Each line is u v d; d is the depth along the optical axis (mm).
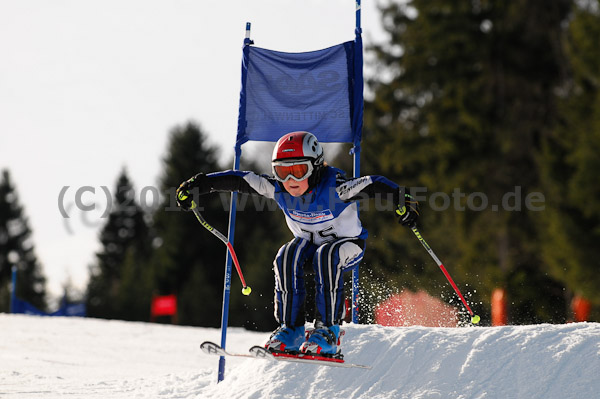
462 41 73312
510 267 63688
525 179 68625
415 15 77375
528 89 71062
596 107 58781
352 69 19328
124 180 173250
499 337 13945
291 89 19344
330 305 12750
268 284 103125
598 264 57906
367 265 67062
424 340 14453
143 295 129750
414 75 74938
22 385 18125
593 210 58344
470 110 71000
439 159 72375
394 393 13430
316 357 12414
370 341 15039
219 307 117125
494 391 12859
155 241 138000
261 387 14641
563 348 13234
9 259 192875
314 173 12867
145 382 18766
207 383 17516
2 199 195250
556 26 68750
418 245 67188
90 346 29859
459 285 63312
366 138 78688
